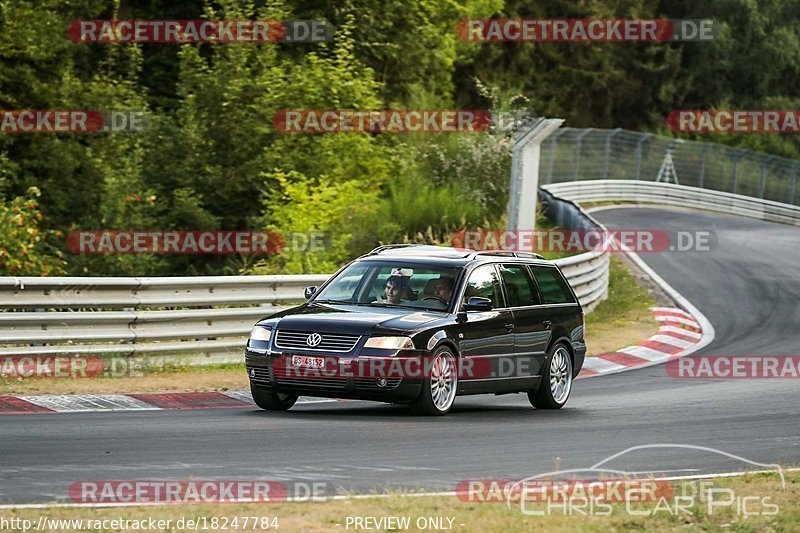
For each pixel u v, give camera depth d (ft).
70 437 97.25
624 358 193.98
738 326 240.12
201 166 316.19
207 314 158.30
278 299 167.84
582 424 119.96
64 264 263.90
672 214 486.38
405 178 330.13
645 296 276.82
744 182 593.83
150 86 398.42
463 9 442.91
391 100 422.00
